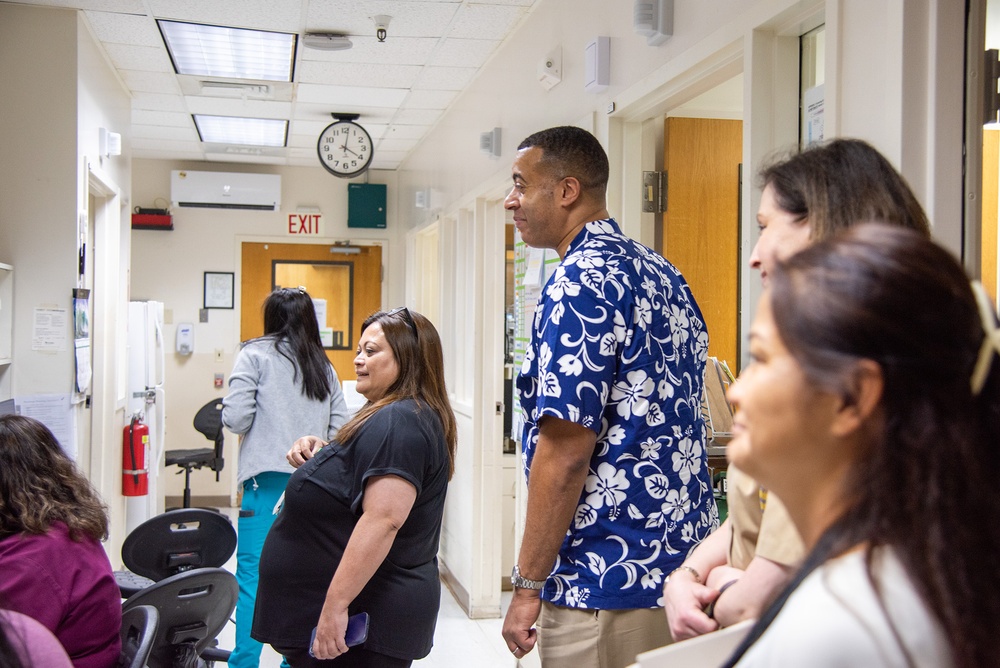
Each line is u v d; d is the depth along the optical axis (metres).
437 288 6.38
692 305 1.58
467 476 4.59
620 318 1.38
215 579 2.29
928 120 1.45
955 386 0.47
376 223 7.29
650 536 1.39
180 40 4.10
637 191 2.77
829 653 0.45
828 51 1.64
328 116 5.59
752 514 1.01
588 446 1.36
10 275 3.55
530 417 1.50
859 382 0.47
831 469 0.50
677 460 1.42
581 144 1.61
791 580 0.50
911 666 0.44
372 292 7.40
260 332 7.16
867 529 0.48
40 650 1.16
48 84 3.61
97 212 4.40
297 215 7.21
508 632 1.43
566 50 3.14
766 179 0.99
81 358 3.70
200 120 5.71
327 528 1.98
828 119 1.64
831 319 0.47
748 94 1.94
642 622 1.38
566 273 1.41
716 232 2.87
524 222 1.65
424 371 2.12
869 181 0.87
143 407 4.88
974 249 1.45
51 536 1.67
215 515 2.79
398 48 4.18
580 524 1.40
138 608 1.89
